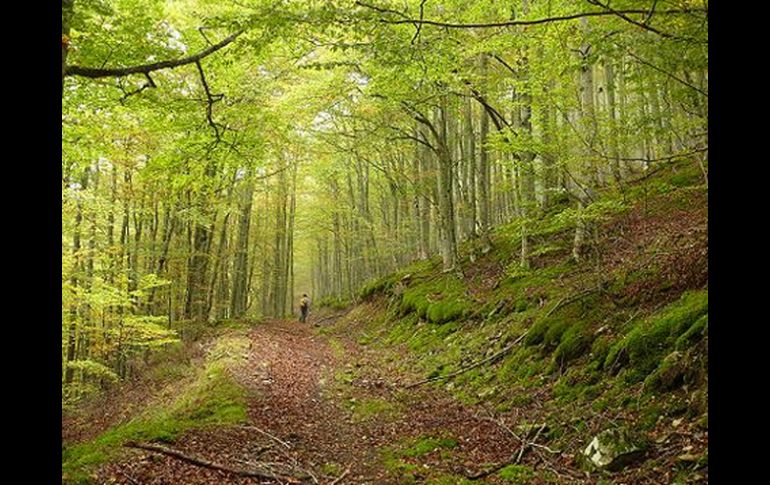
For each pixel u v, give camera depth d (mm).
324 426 9375
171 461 6527
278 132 14102
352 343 20312
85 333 17578
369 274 40750
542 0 10930
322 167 24406
